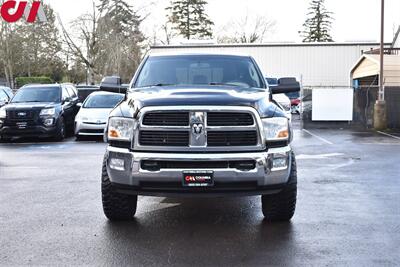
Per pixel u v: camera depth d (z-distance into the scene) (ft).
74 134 59.26
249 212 21.86
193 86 21.17
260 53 117.19
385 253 16.19
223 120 17.62
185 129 17.48
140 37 152.05
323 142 51.03
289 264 15.24
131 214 20.03
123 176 17.90
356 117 70.08
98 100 56.80
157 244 17.26
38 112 52.85
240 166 17.48
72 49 133.18
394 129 66.44
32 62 146.82
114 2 138.41
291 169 19.03
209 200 24.35
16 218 20.76
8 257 15.92
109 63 133.08
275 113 18.38
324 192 25.84
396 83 79.82
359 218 20.58
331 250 16.51
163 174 17.34
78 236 18.19
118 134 18.25
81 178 30.40
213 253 16.31
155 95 18.74
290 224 19.74
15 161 38.17
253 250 16.58
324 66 116.37
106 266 15.12
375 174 31.48
